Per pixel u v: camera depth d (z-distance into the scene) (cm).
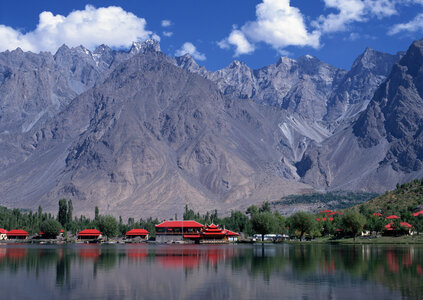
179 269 11388
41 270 11375
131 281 9431
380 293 7944
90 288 8644
